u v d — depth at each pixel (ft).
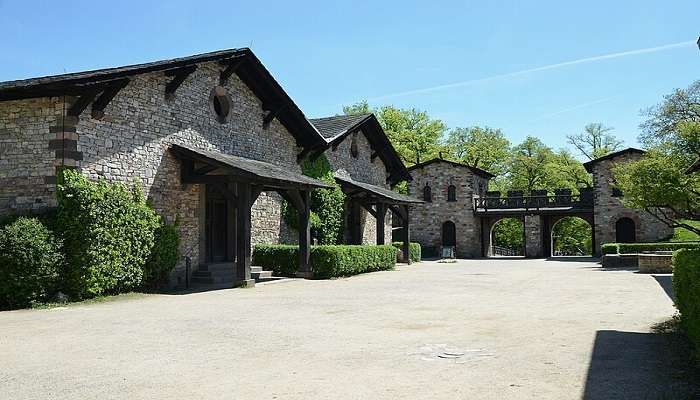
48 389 18.34
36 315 34.94
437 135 170.19
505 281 59.57
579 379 18.79
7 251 38.27
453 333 27.96
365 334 27.86
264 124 69.31
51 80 40.63
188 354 23.38
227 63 60.90
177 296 45.06
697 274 20.04
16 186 43.52
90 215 42.88
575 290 49.01
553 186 175.42
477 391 17.48
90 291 42.78
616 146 176.55
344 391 17.61
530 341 25.61
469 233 132.16
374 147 99.76
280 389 17.95
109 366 21.34
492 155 173.68
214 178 53.21
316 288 51.57
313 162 79.20
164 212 52.21
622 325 29.71
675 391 17.19
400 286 53.67
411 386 18.13
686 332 24.36
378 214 86.53
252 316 34.09
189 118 56.29
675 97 96.58
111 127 46.85
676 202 74.13
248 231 53.11
